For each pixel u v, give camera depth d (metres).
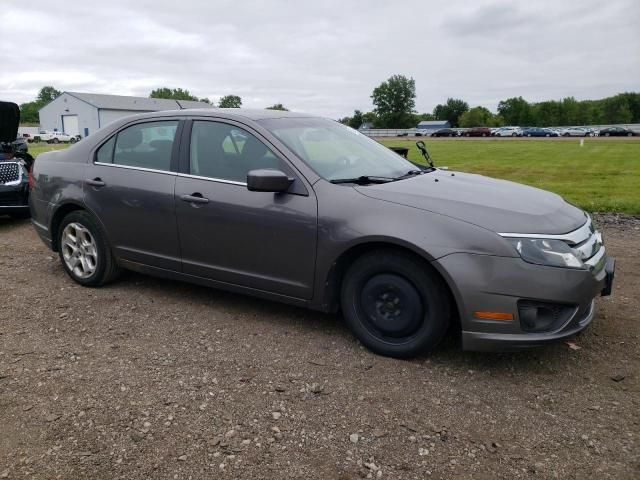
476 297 3.19
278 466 2.55
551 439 2.74
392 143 43.66
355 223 3.49
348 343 3.81
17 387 3.25
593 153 27.06
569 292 3.15
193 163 4.23
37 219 5.30
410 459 2.60
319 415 2.95
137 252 4.59
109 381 3.31
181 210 4.20
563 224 3.36
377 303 3.57
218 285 4.21
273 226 3.78
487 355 3.63
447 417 2.94
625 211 8.86
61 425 2.87
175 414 2.96
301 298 3.82
